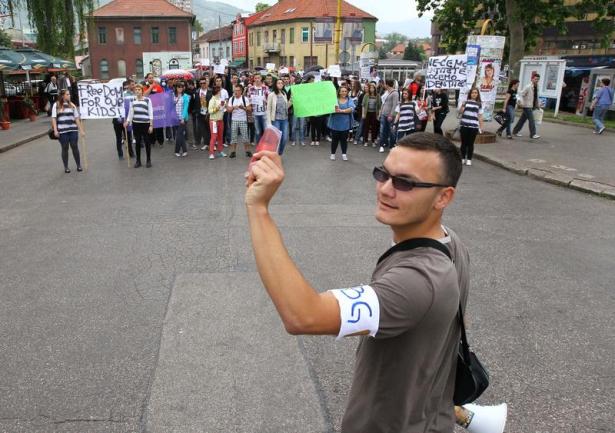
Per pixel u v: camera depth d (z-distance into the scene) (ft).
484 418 7.04
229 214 23.86
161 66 129.80
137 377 11.25
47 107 75.00
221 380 11.15
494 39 48.11
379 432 4.96
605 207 25.93
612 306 14.97
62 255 18.70
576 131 54.65
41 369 11.53
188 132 54.80
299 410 10.21
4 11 77.77
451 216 24.02
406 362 4.68
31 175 33.60
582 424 9.95
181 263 17.83
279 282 4.23
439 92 44.45
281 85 40.34
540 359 12.15
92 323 13.64
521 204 26.30
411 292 4.36
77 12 84.64
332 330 4.23
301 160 38.73
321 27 140.97
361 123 47.78
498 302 15.10
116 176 32.81
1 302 14.90
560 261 18.47
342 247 19.57
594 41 106.32
